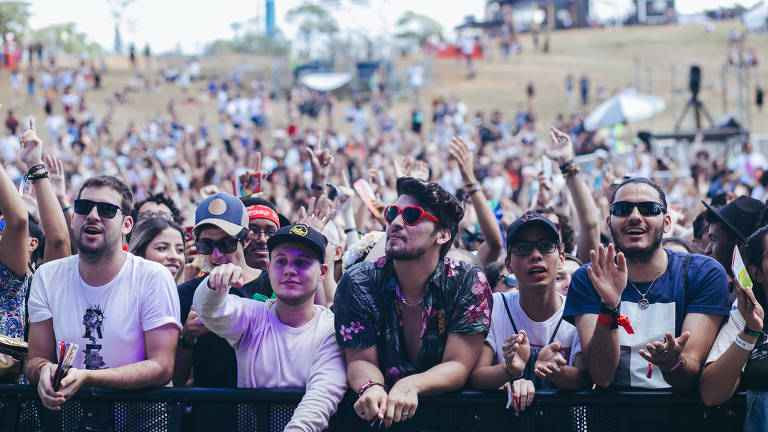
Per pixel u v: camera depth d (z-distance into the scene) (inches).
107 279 140.2
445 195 130.6
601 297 124.6
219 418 133.6
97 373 129.3
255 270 166.4
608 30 2908.5
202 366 149.8
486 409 130.1
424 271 131.6
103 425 134.5
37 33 3432.6
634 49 2568.9
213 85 1968.5
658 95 1843.0
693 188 497.4
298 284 134.1
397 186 133.1
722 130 808.9
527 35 2987.2
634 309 135.0
